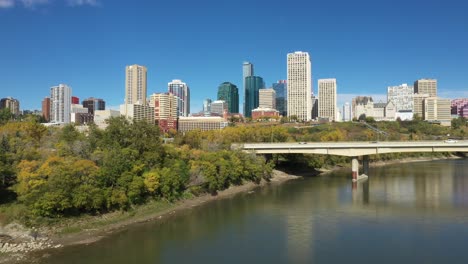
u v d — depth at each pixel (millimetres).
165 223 103000
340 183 174500
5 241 85312
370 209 118688
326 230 95750
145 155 125500
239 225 101188
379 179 185750
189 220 106312
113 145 128625
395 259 75938
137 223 102438
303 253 79688
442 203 126312
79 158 112312
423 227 97500
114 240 88625
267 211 117062
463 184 166750
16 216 92562
